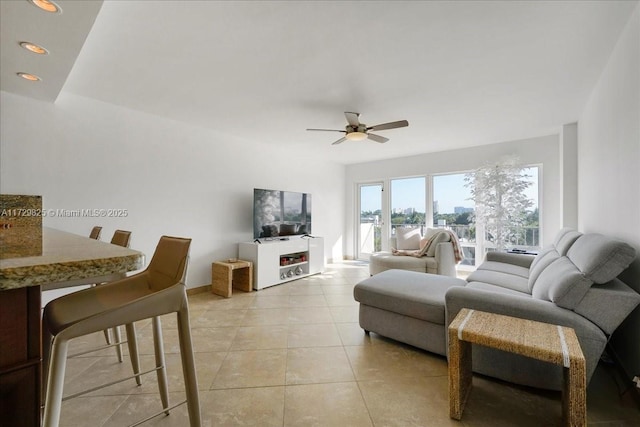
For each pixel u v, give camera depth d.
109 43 2.01
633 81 1.75
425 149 5.30
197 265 3.92
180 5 1.64
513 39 1.96
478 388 1.79
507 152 4.74
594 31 1.88
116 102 3.10
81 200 2.95
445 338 2.06
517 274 2.96
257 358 2.15
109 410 1.57
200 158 3.94
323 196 6.23
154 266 1.35
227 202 4.28
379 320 2.42
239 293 3.93
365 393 1.74
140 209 3.38
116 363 2.05
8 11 1.50
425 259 4.39
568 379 1.27
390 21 1.78
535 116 3.48
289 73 2.43
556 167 4.34
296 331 2.65
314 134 4.29
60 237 1.10
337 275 5.10
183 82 2.61
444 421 1.50
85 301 1.20
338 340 2.46
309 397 1.70
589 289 1.57
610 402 1.64
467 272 5.22
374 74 2.45
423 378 1.89
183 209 3.77
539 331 1.47
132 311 0.94
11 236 1.12
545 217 4.43
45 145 2.74
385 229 6.32
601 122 2.46
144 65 2.31
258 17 1.75
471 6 1.65
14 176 2.58
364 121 3.65
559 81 2.58
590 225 2.90
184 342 1.07
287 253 4.56
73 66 2.21
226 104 3.12
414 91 2.78
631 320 1.73
